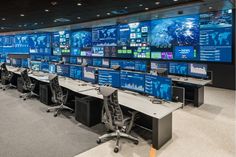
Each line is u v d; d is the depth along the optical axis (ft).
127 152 11.00
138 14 27.61
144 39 31.71
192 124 14.85
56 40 44.34
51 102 19.69
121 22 33.27
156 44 30.63
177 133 13.37
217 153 10.98
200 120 15.65
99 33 37.14
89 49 38.88
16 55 44.21
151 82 12.74
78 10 25.71
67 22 36.42
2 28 44.14
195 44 27.32
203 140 12.42
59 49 44.06
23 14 27.55
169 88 11.59
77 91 15.47
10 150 11.29
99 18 32.58
